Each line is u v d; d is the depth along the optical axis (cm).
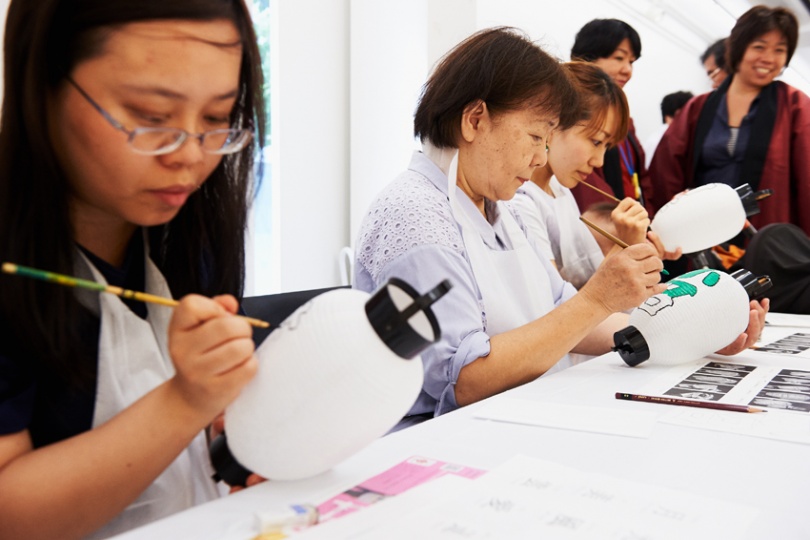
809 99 247
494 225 127
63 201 60
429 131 120
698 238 140
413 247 106
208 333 53
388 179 257
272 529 50
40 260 60
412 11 244
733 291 107
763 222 249
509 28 119
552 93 113
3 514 53
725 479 61
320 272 261
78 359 64
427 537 48
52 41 55
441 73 119
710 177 263
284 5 238
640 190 265
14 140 58
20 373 61
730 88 258
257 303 110
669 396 90
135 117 56
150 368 72
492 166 116
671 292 107
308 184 253
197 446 76
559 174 169
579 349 138
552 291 142
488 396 102
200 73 55
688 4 361
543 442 71
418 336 54
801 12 388
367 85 256
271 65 239
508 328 117
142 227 78
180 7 54
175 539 51
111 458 54
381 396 54
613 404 87
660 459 66
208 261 83
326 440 55
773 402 87
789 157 248
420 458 66
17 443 59
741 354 120
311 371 53
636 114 364
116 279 75
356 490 58
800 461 65
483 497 55
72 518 55
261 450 56
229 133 61
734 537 49
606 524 50
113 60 54
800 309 184
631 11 350
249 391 56
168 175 58
